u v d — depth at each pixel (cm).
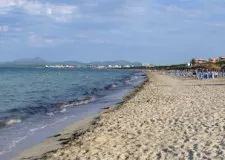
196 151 859
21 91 3656
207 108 1683
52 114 1914
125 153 895
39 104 2447
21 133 1337
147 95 2797
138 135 1130
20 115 1856
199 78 5912
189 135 1062
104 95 3247
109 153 905
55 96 3131
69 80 6531
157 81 5412
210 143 935
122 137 1114
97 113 1902
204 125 1214
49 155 948
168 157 824
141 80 6625
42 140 1196
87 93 3506
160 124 1310
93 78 7844
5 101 2647
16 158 962
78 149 986
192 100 2139
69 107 2275
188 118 1398
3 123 1566
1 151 1044
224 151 841
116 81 6375
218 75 6319
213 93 2611
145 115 1595
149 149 922
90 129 1345
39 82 5547
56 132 1348
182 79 5997
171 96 2548
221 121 1274
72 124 1542
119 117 1611
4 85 4634
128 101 2409
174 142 983
